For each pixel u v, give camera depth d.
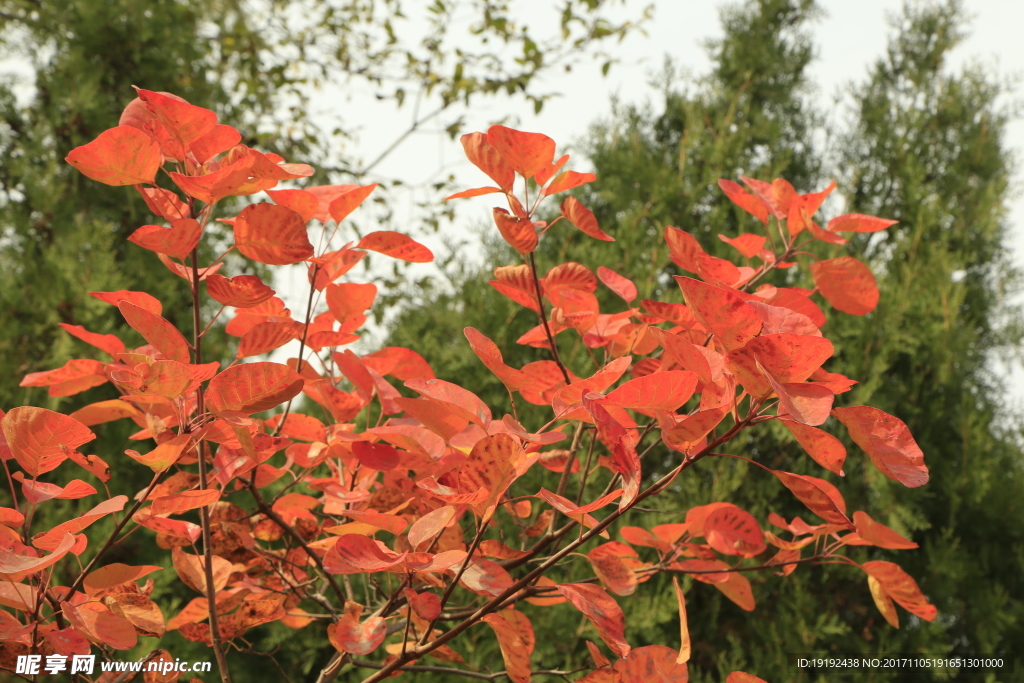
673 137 5.34
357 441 1.24
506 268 1.35
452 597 1.89
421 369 1.51
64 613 0.95
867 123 5.46
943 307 4.46
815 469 4.20
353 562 0.94
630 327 1.46
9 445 0.90
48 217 4.39
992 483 4.36
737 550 1.38
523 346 4.14
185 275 1.10
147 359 1.02
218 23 6.46
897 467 0.75
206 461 1.27
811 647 3.79
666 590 3.54
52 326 4.08
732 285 1.09
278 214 0.98
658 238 4.37
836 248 4.89
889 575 1.20
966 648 4.30
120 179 0.95
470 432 1.05
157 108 0.97
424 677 3.17
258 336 1.19
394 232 1.23
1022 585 4.50
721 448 4.08
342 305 1.50
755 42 5.30
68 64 4.70
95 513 0.91
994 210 4.95
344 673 3.52
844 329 4.41
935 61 5.57
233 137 1.07
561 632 3.41
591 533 0.96
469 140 1.14
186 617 1.42
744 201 1.49
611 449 0.90
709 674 3.83
